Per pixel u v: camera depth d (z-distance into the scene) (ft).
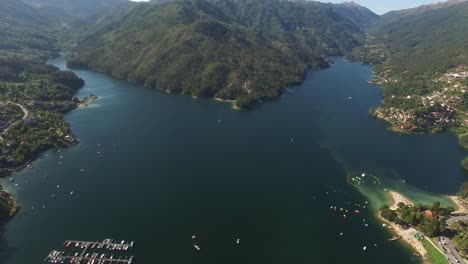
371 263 602.03
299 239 653.30
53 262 585.22
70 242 624.59
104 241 628.69
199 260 599.16
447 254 602.44
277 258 611.06
